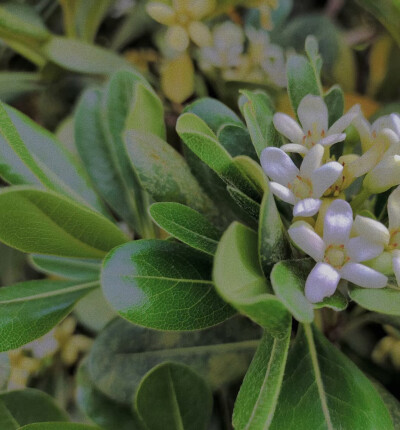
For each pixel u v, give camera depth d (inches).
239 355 9.0
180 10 10.4
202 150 6.6
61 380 11.1
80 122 9.7
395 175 7.0
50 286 8.2
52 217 7.0
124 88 8.9
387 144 7.1
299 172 7.0
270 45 12.1
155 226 9.1
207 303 7.1
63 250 7.5
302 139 7.4
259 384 6.4
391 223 6.9
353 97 11.4
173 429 8.2
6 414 8.8
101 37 14.1
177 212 7.2
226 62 11.8
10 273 11.4
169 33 10.4
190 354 8.9
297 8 14.7
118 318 9.0
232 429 9.3
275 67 11.9
